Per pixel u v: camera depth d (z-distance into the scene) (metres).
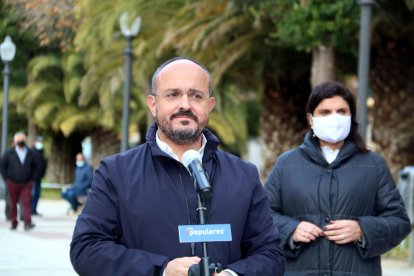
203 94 3.69
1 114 36.06
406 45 17.20
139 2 18.19
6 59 25.31
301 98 21.09
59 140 37.12
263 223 3.87
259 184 3.91
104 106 26.06
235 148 39.41
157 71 3.78
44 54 33.94
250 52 18.92
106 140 34.53
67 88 32.31
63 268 11.71
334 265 5.16
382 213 5.31
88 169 23.27
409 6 14.64
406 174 11.84
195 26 17.59
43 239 15.85
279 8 16.23
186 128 3.64
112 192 3.73
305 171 5.36
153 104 3.84
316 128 5.36
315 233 5.14
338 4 13.61
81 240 3.67
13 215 17.75
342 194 5.23
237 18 17.33
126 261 3.57
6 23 33.25
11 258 12.73
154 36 19.84
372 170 5.31
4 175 17.59
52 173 37.28
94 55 22.86
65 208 26.38
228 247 3.67
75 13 24.53
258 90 22.67
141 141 36.78
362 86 11.07
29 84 34.03
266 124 21.38
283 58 19.44
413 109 17.38
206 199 3.71
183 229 3.52
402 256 12.72
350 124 5.37
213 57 18.81
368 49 11.12
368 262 5.20
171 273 3.49
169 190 3.69
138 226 3.66
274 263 3.77
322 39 13.95
